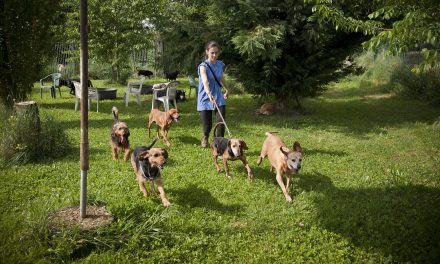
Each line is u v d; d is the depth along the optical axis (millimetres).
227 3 9680
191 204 4707
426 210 4566
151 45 19844
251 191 5207
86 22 3441
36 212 3787
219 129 6648
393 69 16422
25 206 4395
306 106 12664
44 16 10031
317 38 9156
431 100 12469
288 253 3678
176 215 4324
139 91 12586
